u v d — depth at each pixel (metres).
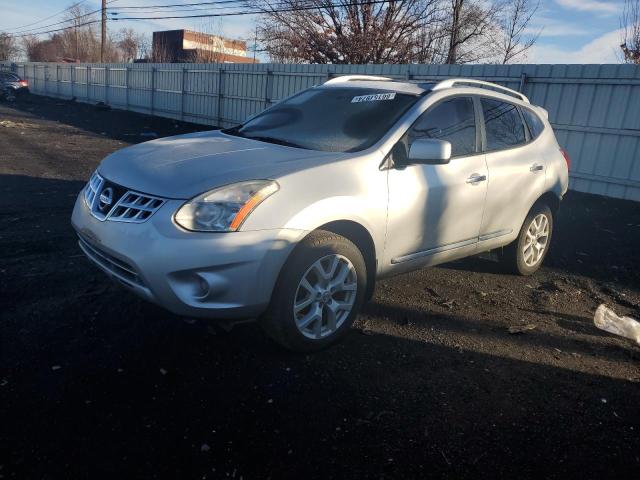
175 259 2.98
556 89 11.04
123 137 16.59
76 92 34.00
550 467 2.60
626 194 10.30
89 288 4.27
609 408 3.14
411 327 4.02
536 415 3.01
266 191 3.18
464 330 4.05
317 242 3.33
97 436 2.60
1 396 2.85
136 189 3.25
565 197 10.41
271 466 2.48
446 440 2.75
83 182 8.91
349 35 23.53
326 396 3.05
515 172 4.84
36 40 74.25
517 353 3.75
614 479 2.54
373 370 3.37
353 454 2.60
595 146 10.63
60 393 2.91
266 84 18.36
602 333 4.19
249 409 2.89
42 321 3.69
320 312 3.46
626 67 10.00
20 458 2.43
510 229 5.01
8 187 8.06
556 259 6.19
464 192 4.32
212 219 3.04
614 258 6.41
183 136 4.42
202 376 3.16
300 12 24.14
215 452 2.55
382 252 3.79
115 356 3.31
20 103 29.73
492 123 4.81
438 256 4.32
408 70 13.61
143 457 2.49
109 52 57.16
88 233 3.43
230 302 3.12
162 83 24.52
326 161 3.57
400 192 3.81
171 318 3.82
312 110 4.50
